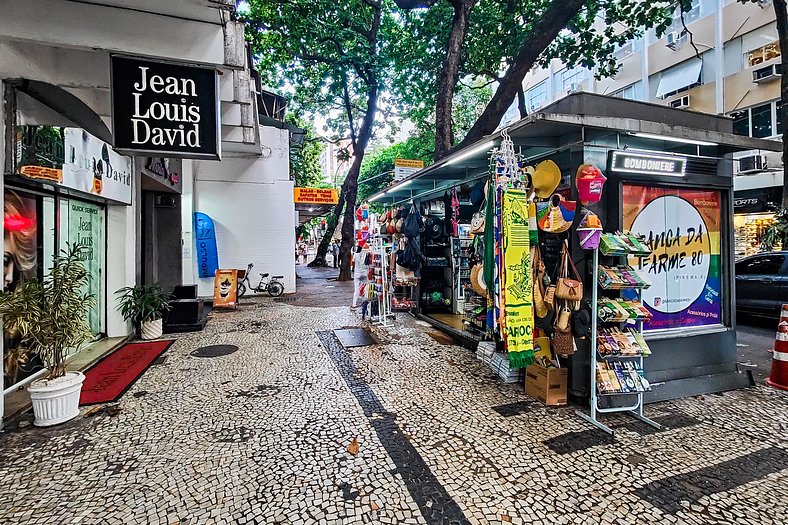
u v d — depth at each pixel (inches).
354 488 98.0
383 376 179.5
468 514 88.8
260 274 462.0
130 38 130.5
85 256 219.8
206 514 88.9
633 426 131.4
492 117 297.4
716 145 159.2
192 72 139.1
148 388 165.2
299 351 220.8
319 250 989.8
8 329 126.1
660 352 159.2
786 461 110.4
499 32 384.2
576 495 95.7
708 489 98.1
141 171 268.1
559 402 147.8
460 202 265.3
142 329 248.7
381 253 289.6
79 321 142.6
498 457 112.2
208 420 135.6
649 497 94.9
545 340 157.6
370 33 471.5
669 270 166.1
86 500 93.7
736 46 510.0
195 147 139.8
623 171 145.9
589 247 132.6
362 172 1139.3
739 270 305.1
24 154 144.1
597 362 139.6
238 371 187.0
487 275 158.2
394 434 125.6
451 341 239.9
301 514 88.8
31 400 142.3
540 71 863.1
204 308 367.9
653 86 619.2
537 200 154.3
